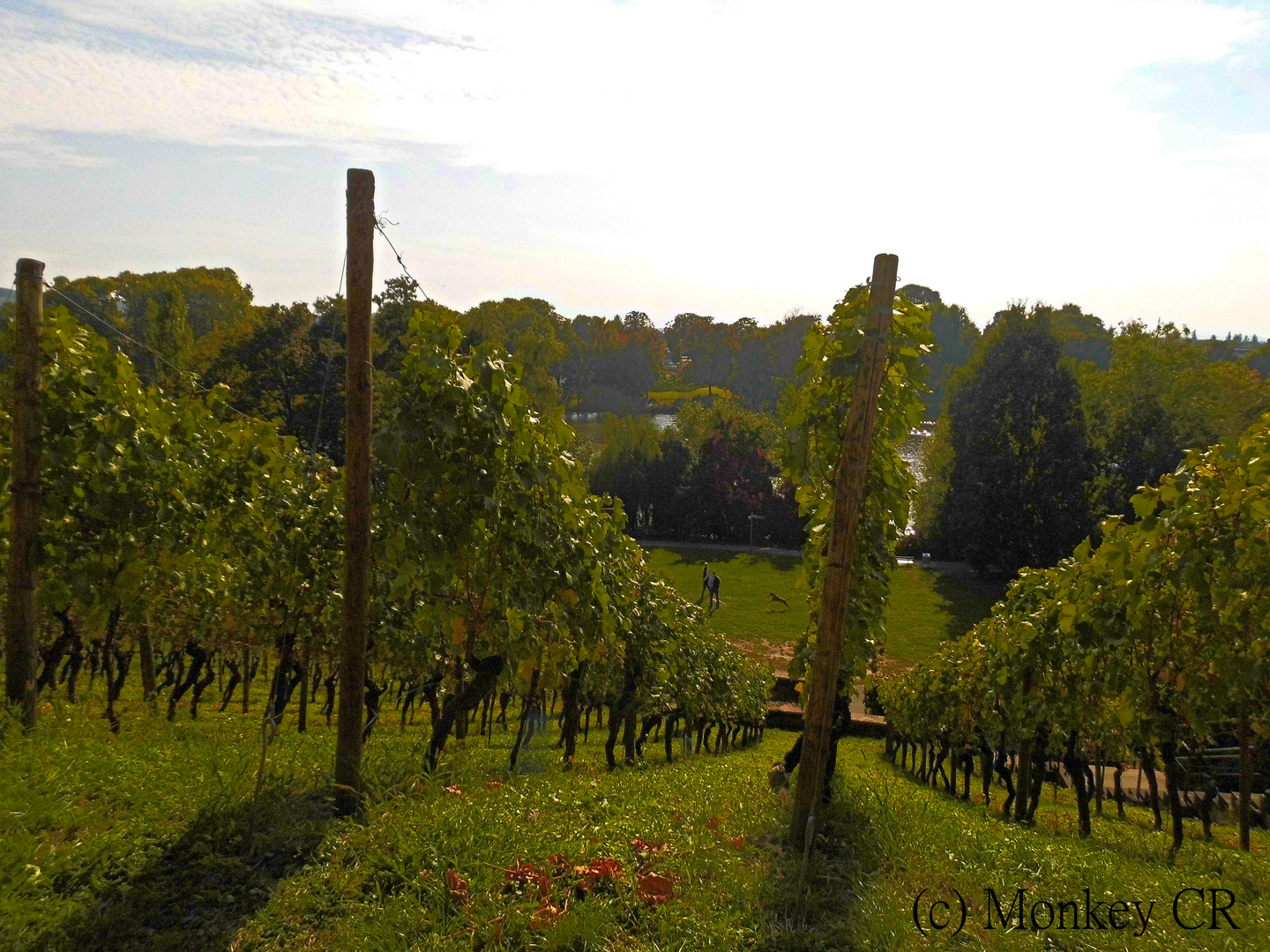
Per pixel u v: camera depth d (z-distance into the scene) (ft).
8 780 16.81
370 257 17.13
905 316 21.43
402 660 34.53
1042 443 144.46
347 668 17.94
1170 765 27.02
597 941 13.38
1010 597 38.01
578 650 29.53
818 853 17.61
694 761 41.57
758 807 21.44
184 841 15.52
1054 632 31.81
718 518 195.52
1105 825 34.50
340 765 17.92
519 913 13.87
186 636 36.45
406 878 14.85
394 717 48.44
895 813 21.53
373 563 24.86
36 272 22.56
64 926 12.97
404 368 22.48
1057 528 141.79
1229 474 24.49
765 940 14.05
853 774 37.52
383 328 130.11
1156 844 27.12
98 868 14.44
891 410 22.21
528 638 25.30
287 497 34.47
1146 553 25.25
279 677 35.04
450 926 13.57
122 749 20.93
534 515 25.14
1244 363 175.52
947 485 178.40
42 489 23.61
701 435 204.95
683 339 469.98
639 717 42.68
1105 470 152.66
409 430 21.70
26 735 20.79
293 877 14.79
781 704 86.38
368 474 17.75
